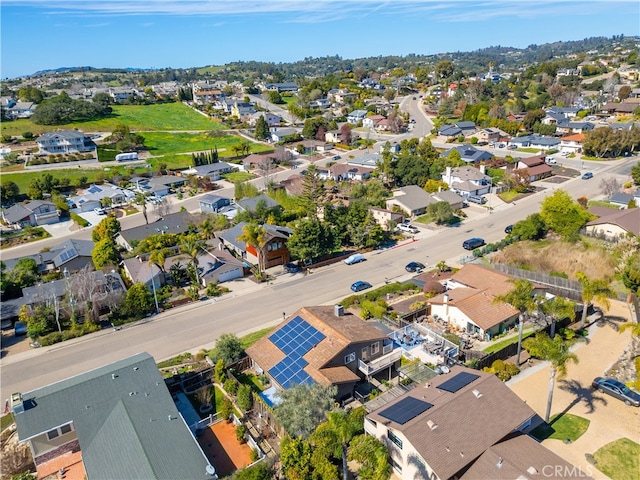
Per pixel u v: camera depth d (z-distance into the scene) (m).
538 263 57.16
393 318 47.03
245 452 31.08
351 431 26.66
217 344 41.03
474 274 51.41
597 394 35.00
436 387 31.78
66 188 106.94
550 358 30.78
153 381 33.81
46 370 42.22
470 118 162.12
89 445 28.34
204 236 72.62
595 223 65.19
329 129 155.00
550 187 94.50
